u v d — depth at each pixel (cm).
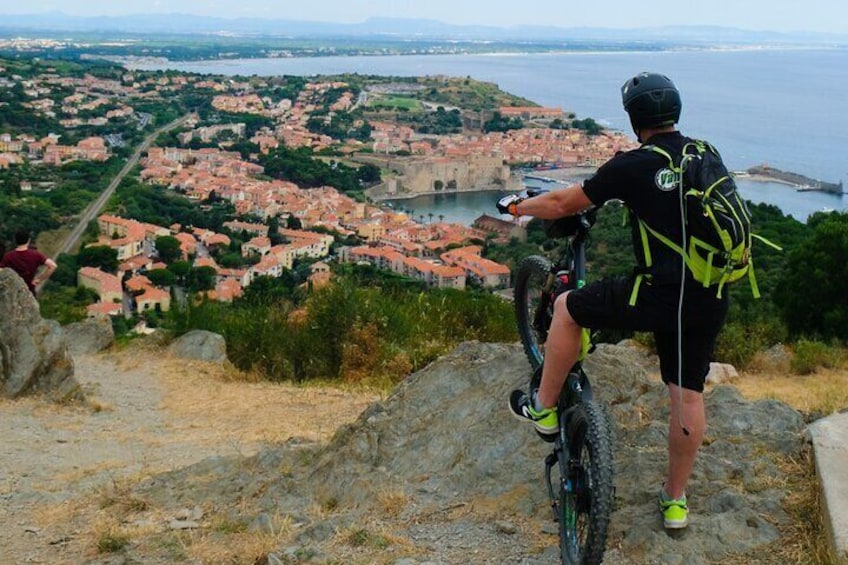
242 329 1125
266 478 507
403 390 532
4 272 863
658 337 352
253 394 941
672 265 313
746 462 406
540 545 374
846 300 1549
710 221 302
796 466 400
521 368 501
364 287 1232
